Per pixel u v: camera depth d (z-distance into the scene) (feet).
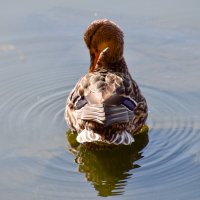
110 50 50.49
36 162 45.16
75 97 47.16
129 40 63.67
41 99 54.54
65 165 44.86
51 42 63.41
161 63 59.77
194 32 64.54
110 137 44.91
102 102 43.06
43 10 69.05
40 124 50.78
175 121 50.49
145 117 48.47
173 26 65.57
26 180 42.68
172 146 46.83
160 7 69.21
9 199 40.27
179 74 57.82
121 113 42.98
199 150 45.96
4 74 58.70
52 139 48.55
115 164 45.16
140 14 67.67
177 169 43.60
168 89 55.36
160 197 40.16
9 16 67.62
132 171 43.80
